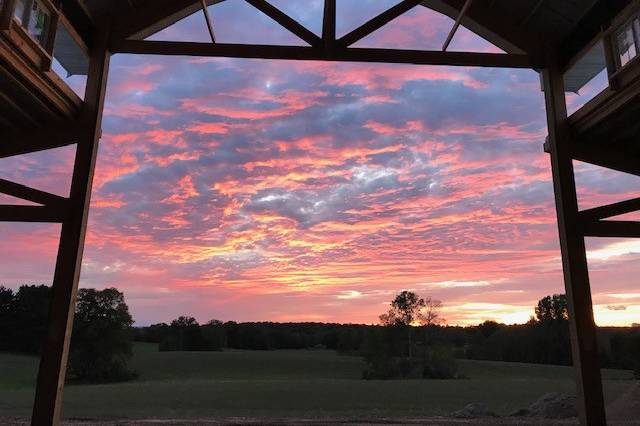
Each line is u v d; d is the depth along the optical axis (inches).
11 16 195.3
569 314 272.2
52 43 235.9
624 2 255.1
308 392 1112.2
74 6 269.6
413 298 2365.9
